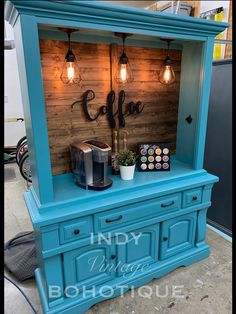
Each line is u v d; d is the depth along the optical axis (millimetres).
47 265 1326
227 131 2123
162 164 1818
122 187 1525
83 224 1357
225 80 2062
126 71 1671
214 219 2385
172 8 2062
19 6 1014
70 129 1659
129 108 1845
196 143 1781
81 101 1645
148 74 1863
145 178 1678
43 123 1204
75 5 1096
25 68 1109
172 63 1939
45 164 1261
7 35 4211
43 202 1310
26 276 1749
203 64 1628
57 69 1514
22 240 2137
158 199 1592
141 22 1296
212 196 2363
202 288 1661
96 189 1478
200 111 1704
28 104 1188
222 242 2150
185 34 1484
